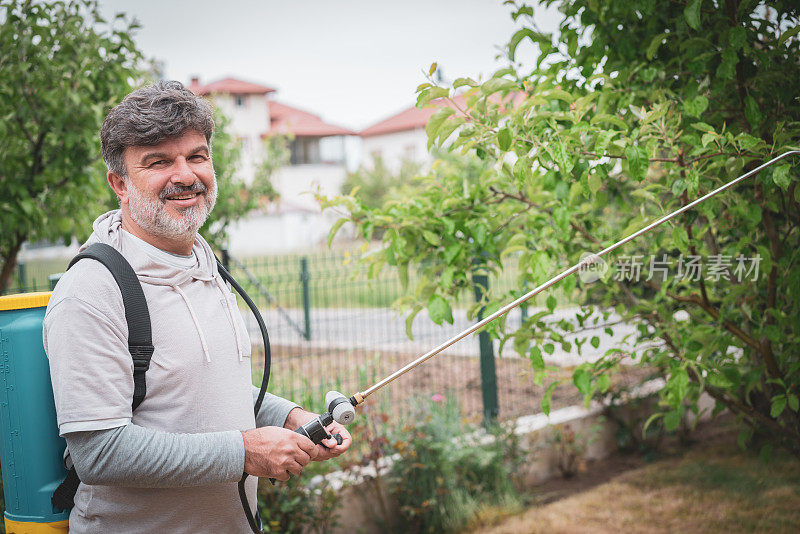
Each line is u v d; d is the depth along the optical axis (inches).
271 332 362.6
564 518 180.5
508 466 198.8
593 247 129.6
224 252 317.4
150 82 85.0
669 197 134.6
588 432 227.6
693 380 141.6
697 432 239.8
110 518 73.5
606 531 170.7
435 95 111.1
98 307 68.7
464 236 136.9
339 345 325.4
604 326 142.6
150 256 74.6
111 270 71.0
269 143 438.3
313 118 1975.9
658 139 112.9
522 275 134.8
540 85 121.3
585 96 121.8
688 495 187.6
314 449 73.4
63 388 67.1
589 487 205.3
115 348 69.0
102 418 66.9
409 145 1909.4
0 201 176.9
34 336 78.2
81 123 178.4
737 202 114.5
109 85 183.5
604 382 133.9
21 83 172.2
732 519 170.1
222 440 71.0
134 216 75.2
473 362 303.6
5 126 170.2
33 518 78.5
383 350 317.7
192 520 75.4
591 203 133.0
